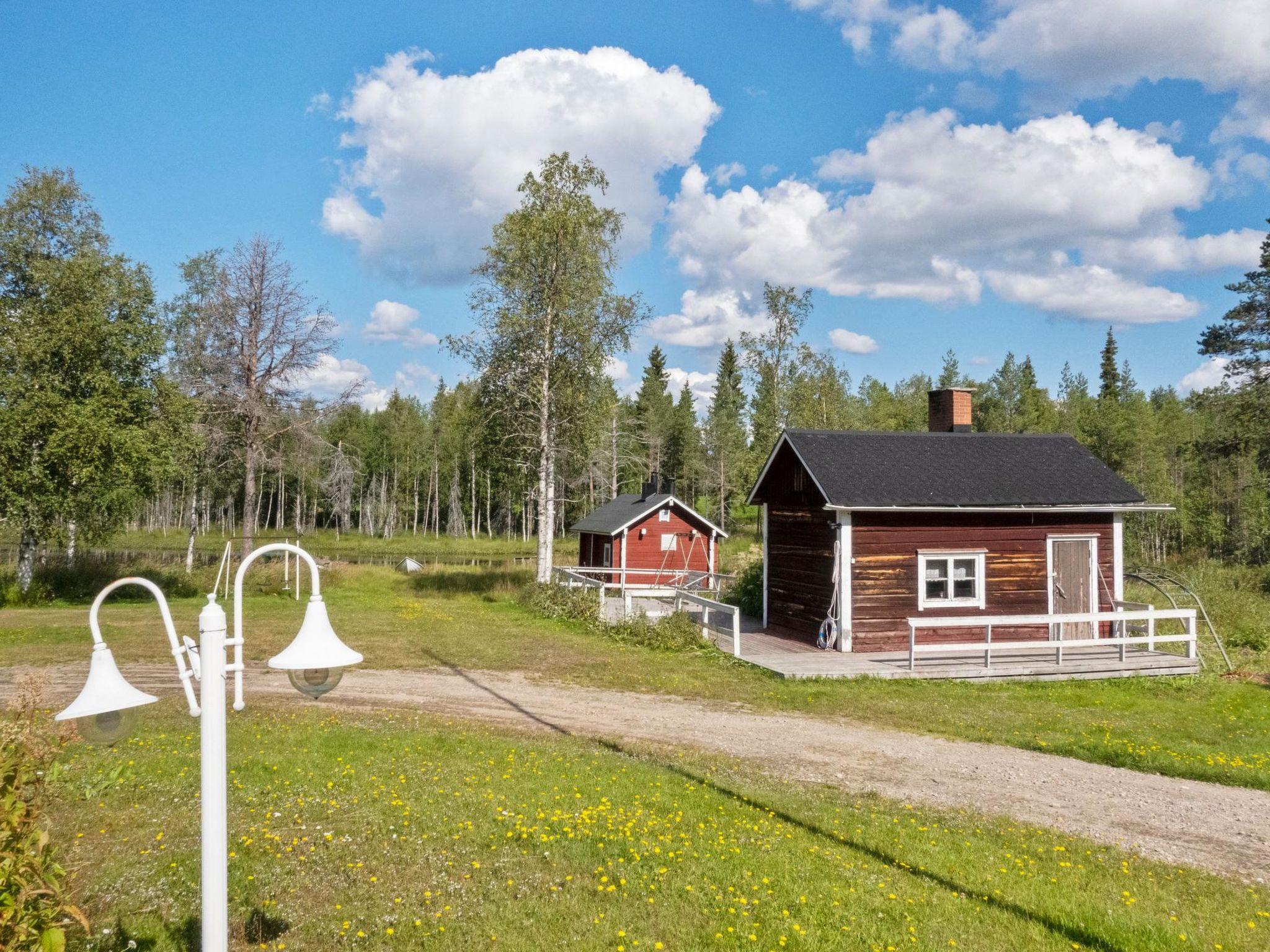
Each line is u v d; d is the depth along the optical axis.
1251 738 12.94
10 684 14.65
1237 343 39.28
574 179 30.20
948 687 16.39
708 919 6.11
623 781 9.60
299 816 8.01
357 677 16.23
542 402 30.33
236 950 5.48
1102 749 11.95
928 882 7.03
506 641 20.95
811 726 13.28
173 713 12.76
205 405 33.38
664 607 26.80
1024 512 20.31
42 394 26.30
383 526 83.19
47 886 3.98
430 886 6.58
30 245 29.53
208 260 39.31
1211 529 61.38
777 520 22.88
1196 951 5.90
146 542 62.66
